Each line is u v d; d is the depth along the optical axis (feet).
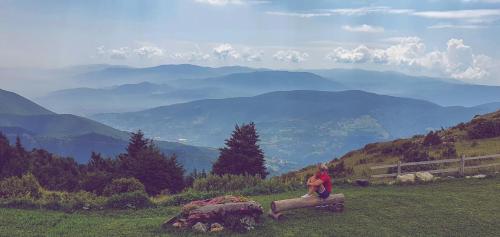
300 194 97.19
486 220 72.33
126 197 86.02
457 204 82.43
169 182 178.70
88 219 72.90
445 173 114.21
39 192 92.17
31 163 225.76
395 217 73.20
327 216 72.08
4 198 86.79
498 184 101.24
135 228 64.80
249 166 219.00
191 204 65.87
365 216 73.26
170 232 62.34
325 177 72.43
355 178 117.50
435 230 66.95
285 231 63.72
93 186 157.17
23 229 63.36
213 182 108.78
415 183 105.19
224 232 61.98
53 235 60.23
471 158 113.19
